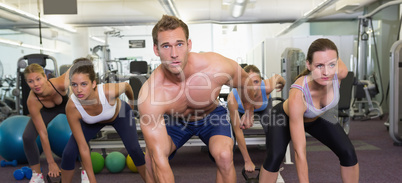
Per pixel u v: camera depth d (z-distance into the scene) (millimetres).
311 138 3881
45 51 9289
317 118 1476
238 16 7324
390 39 6492
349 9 7449
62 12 5434
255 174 2365
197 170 2568
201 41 9312
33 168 2045
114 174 2527
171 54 1021
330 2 6168
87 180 2082
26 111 3312
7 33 8250
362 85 5270
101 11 7105
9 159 2932
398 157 2865
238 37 10211
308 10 7105
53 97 1963
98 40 8766
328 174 2365
